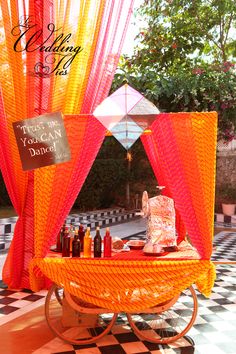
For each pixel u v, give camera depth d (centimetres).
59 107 501
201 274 357
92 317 401
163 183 484
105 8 509
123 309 355
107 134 467
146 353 347
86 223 1073
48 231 359
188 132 350
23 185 523
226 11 1213
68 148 357
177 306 475
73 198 363
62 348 354
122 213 1294
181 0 1209
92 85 514
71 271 356
